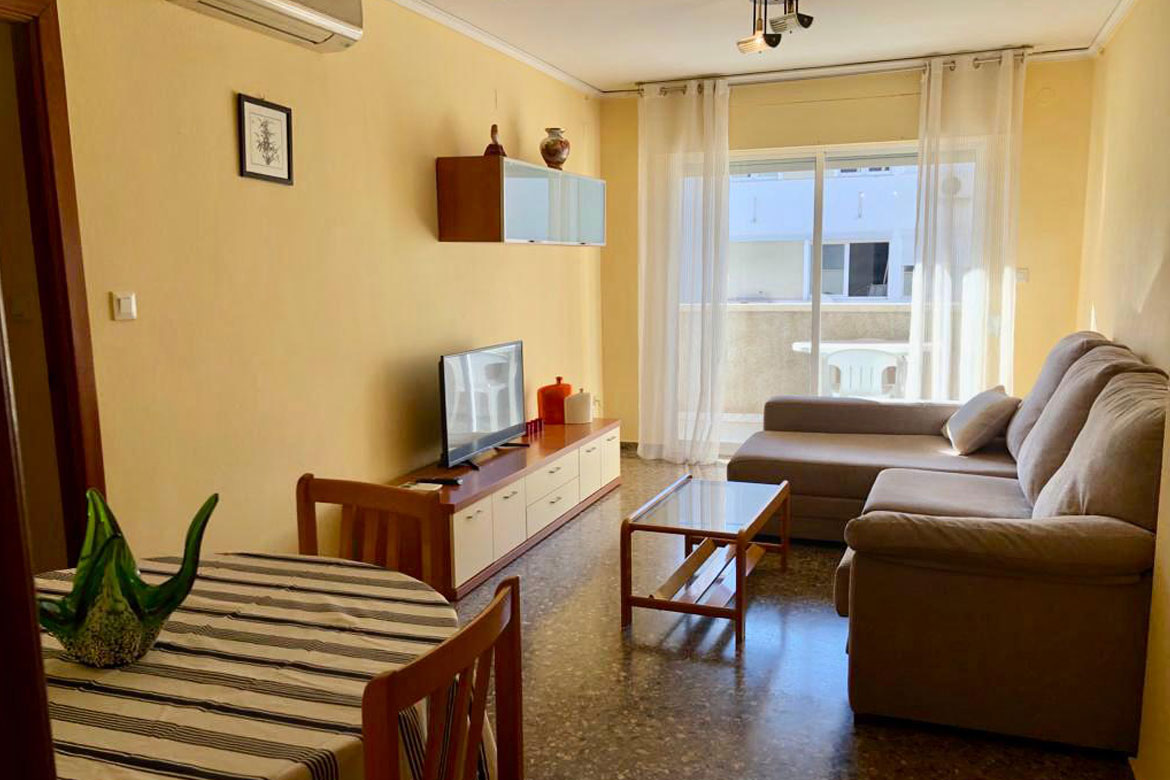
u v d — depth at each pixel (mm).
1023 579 2420
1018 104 5195
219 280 3043
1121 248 4191
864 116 5707
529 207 4535
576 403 5301
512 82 5082
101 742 1255
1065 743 2457
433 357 4352
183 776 1170
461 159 4258
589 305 6348
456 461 4113
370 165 3824
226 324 3084
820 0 4199
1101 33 4773
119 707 1354
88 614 1463
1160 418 2404
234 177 3088
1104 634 2371
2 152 2537
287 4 2961
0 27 2469
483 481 3945
